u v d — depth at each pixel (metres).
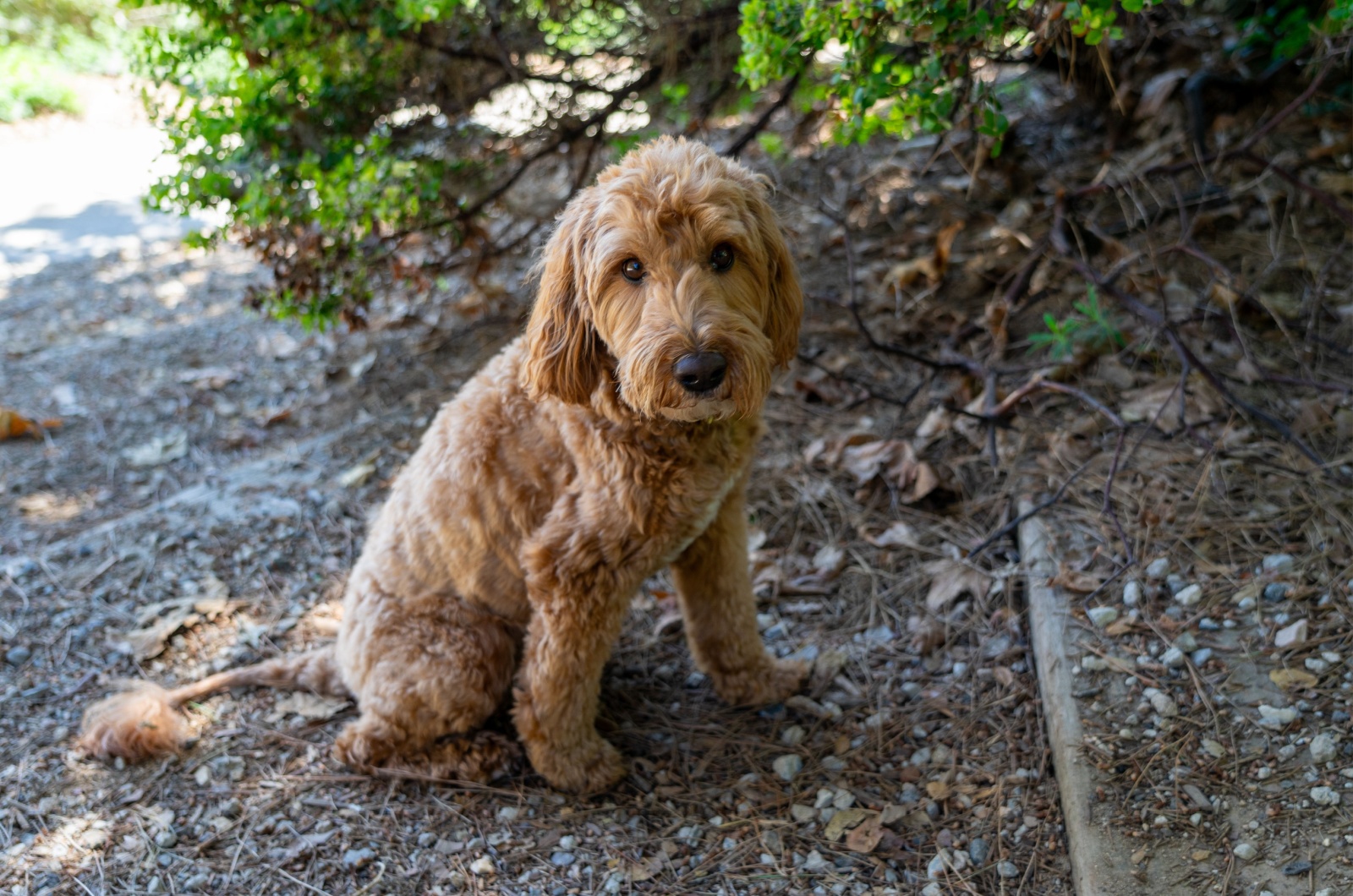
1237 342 4.20
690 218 2.47
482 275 5.60
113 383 5.76
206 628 3.85
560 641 2.87
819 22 3.41
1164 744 2.76
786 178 6.00
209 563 4.18
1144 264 4.73
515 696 3.03
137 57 4.81
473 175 5.26
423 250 5.92
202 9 4.54
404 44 4.78
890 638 3.49
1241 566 3.26
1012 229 5.17
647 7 4.98
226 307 6.64
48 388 5.72
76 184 9.56
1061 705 2.94
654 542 2.80
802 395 4.71
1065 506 3.68
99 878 2.81
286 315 4.97
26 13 13.05
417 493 3.12
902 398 4.54
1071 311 4.65
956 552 3.73
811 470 4.27
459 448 3.01
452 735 3.16
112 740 3.15
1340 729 2.69
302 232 4.86
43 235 8.26
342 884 2.77
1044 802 2.79
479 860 2.81
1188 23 5.20
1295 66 4.99
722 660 3.31
